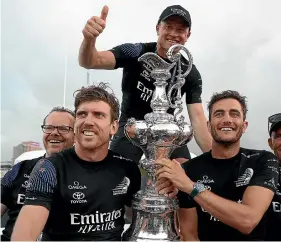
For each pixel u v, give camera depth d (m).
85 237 1.53
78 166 1.59
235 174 1.81
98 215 1.55
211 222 1.78
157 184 1.65
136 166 1.77
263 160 1.79
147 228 1.60
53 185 1.51
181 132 1.63
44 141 2.14
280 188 1.95
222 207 1.56
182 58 2.24
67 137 2.12
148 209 1.57
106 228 1.56
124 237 1.67
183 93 2.35
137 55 2.20
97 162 1.62
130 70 2.24
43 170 1.53
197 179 1.86
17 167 2.06
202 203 1.58
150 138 1.62
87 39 1.74
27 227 1.41
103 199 1.56
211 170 1.86
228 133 1.77
